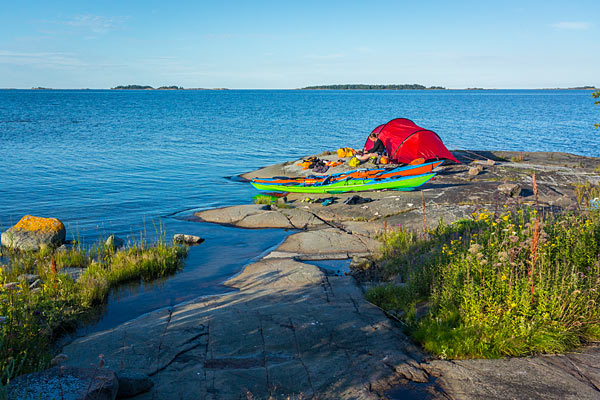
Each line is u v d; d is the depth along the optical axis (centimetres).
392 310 768
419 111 9481
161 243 1240
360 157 2434
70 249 1270
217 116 7669
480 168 2183
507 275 704
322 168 2319
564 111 9338
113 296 965
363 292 882
